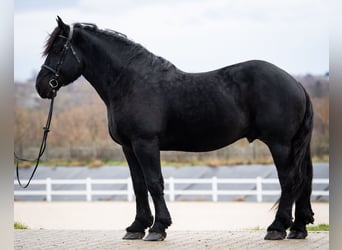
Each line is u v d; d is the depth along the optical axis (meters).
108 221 15.95
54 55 9.08
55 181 23.53
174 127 8.80
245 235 9.91
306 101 8.93
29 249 8.52
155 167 8.66
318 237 9.31
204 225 14.72
